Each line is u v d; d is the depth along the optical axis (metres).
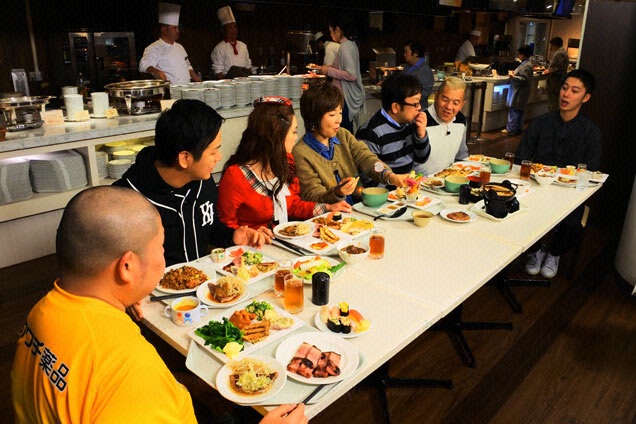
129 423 0.83
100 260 0.93
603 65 4.00
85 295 0.95
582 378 2.39
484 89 7.11
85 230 0.91
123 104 3.67
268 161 2.12
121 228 0.93
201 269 1.77
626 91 3.96
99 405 0.84
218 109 4.13
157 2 5.45
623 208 4.25
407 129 3.03
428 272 1.81
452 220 2.28
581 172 2.86
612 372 2.43
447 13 5.52
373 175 2.81
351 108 5.43
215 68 5.94
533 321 2.85
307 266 1.77
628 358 2.54
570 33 11.60
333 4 3.86
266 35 6.71
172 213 1.87
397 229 2.21
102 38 4.94
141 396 0.85
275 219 2.28
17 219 3.31
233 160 2.17
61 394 0.86
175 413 0.89
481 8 6.27
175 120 1.60
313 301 1.60
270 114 2.09
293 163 2.40
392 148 2.98
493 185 2.51
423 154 3.03
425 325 1.49
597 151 3.23
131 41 5.17
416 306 1.58
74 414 0.85
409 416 2.13
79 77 4.92
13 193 3.14
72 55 4.82
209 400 2.13
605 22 3.91
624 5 3.79
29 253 3.42
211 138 1.65
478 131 7.37
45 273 3.27
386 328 1.46
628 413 2.17
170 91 3.99
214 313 1.53
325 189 2.56
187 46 6.00
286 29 6.92
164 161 1.69
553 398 2.25
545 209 2.50
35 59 4.86
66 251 0.93
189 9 5.88
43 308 0.95
